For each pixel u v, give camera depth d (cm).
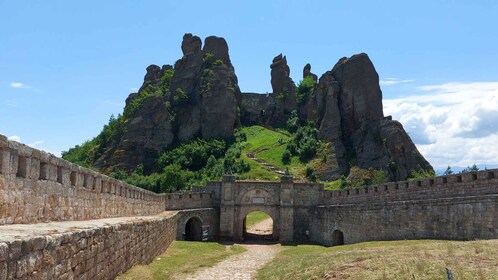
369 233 4809
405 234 4216
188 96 14788
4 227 1160
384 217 4562
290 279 2378
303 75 18338
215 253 4181
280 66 17488
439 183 4256
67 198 1745
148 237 2706
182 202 6619
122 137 13738
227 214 6769
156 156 13238
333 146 11912
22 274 904
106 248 1614
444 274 1756
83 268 1320
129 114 14838
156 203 4953
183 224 6112
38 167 1471
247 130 15112
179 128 14062
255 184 6900
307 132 13150
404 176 10588
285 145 13025
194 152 12688
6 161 1254
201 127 13950
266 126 15800
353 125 12419
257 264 3466
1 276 817
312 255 3419
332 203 6444
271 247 5591
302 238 6706
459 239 3538
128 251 2048
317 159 11706
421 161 10906
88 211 2041
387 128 11394
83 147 16538
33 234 1034
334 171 11162
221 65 15000
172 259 3234
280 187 6831
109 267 1662
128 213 3048
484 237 3294
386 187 5100
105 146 14738
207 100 14038
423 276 1794
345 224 5378
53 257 1068
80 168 1909
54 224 1451
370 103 12281
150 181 11250
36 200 1455
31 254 947
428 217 3925
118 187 2697
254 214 10112
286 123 15838
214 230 6812
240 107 16250
